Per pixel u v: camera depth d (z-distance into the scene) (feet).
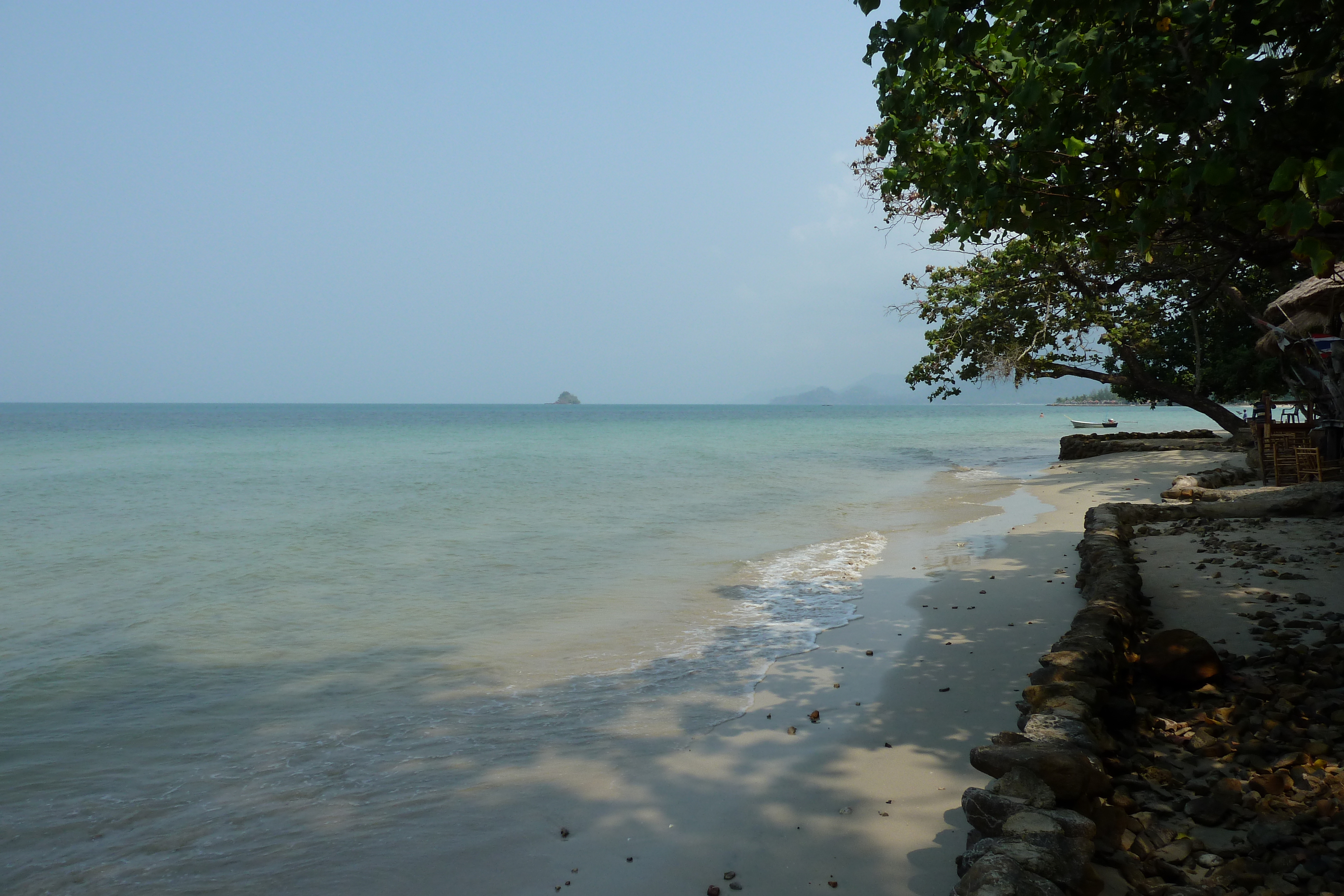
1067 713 15.20
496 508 63.10
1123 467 79.77
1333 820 12.65
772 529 51.57
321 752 18.84
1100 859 12.09
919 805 15.47
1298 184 12.72
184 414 586.45
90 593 35.42
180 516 60.03
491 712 21.18
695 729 19.72
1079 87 17.94
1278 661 19.86
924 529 50.49
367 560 42.34
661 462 113.19
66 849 14.70
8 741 19.51
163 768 18.03
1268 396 55.26
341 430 255.29
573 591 34.88
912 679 22.58
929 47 18.94
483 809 15.99
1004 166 18.78
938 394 90.74
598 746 18.88
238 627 29.73
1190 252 32.12
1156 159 17.19
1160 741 16.63
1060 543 42.24
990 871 10.30
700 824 15.16
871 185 54.90
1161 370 99.86
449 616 30.96
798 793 16.21
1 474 96.78
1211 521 40.16
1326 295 45.83
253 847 14.69
